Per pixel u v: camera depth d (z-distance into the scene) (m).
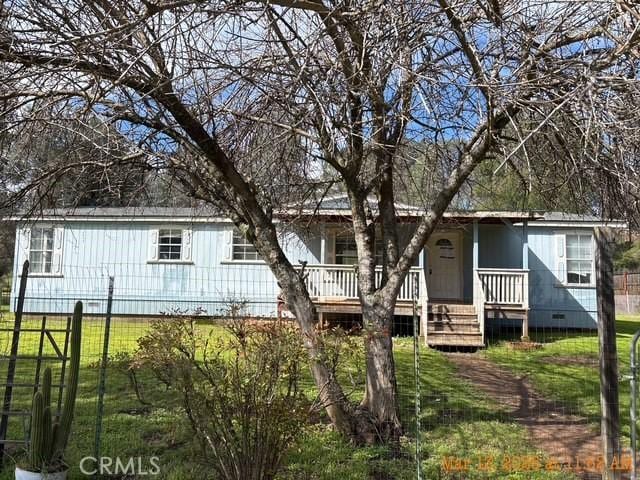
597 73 3.85
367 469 4.97
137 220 17.70
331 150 5.12
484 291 14.38
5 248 19.88
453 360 11.47
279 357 4.07
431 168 6.40
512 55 4.45
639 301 24.59
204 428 4.07
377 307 6.12
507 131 6.14
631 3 3.36
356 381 6.62
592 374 10.02
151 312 17.38
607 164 5.00
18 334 5.08
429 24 4.36
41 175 6.16
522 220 14.68
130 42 4.29
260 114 5.79
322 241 15.45
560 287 16.55
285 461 4.91
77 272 17.70
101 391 4.95
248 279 17.28
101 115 4.53
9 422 6.28
